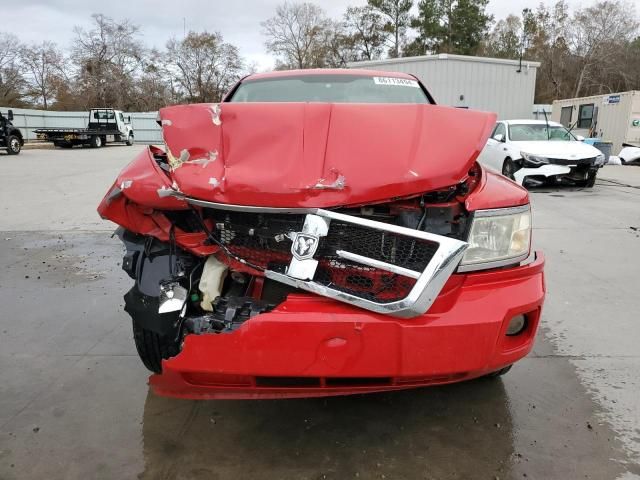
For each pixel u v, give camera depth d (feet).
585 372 10.24
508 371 10.11
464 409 8.95
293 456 7.73
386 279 6.79
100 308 13.67
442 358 6.65
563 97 192.75
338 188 6.80
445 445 7.97
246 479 7.25
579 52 192.85
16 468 7.50
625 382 9.86
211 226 7.73
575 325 12.41
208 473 7.38
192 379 7.25
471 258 7.20
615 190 34.76
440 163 7.21
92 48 190.60
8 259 18.29
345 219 6.62
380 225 6.56
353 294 6.64
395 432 8.30
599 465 7.53
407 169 7.06
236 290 7.95
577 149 34.63
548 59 194.80
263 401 9.24
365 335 6.46
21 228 23.22
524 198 7.83
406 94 13.15
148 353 8.55
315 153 7.25
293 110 8.00
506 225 7.49
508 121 38.83
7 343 11.59
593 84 187.93
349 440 8.11
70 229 23.00
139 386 9.78
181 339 7.48
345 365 6.54
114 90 189.98
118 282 15.78
